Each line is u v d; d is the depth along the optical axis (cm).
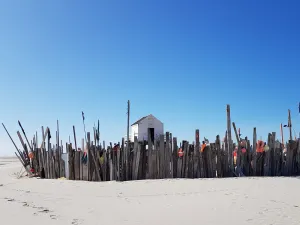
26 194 1409
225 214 941
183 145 1892
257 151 1975
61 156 2078
